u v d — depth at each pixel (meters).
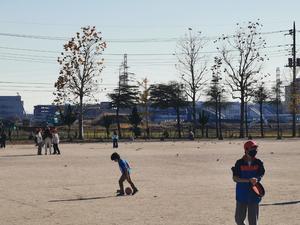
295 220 12.95
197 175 24.73
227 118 145.25
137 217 13.57
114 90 100.81
